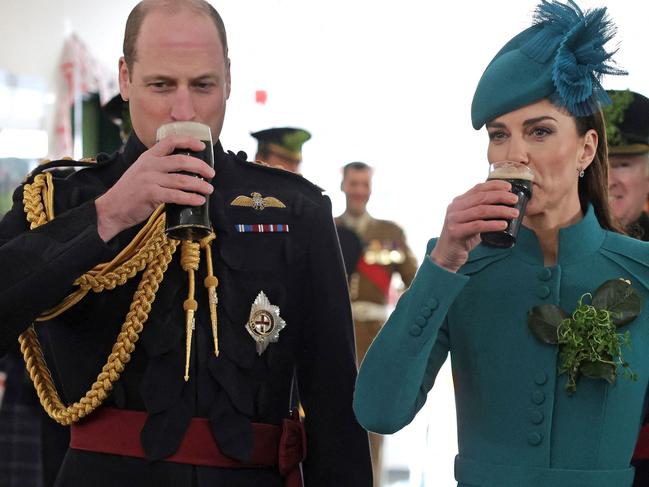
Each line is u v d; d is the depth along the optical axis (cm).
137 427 702
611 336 669
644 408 703
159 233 710
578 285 695
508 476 679
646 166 970
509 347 693
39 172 752
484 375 696
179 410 702
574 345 670
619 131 961
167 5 704
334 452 729
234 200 748
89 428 712
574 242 699
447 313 707
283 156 1773
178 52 693
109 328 716
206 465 702
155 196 631
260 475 718
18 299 664
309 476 741
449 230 645
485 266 708
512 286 700
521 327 693
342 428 730
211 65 699
